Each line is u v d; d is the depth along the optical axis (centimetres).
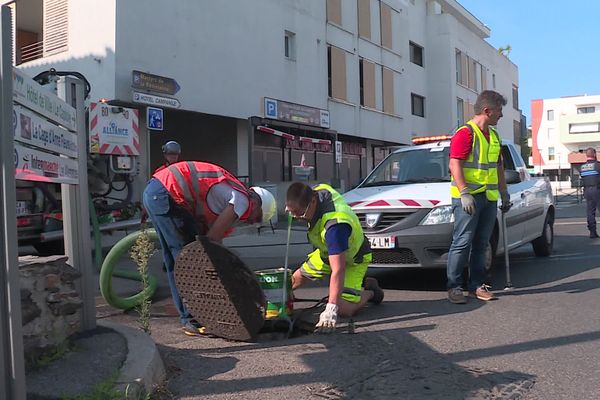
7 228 272
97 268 824
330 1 2159
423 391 354
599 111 6969
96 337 405
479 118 582
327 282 755
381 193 684
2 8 272
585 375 380
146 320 438
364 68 2408
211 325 450
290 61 1917
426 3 3231
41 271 353
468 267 645
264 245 1138
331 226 479
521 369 393
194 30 1530
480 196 582
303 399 342
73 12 1408
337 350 435
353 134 2309
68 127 405
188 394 350
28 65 1523
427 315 545
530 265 853
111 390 311
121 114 931
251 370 391
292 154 1972
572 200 3434
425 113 3166
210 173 445
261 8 1777
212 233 429
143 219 752
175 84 1443
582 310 553
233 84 1666
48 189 829
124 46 1346
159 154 1861
